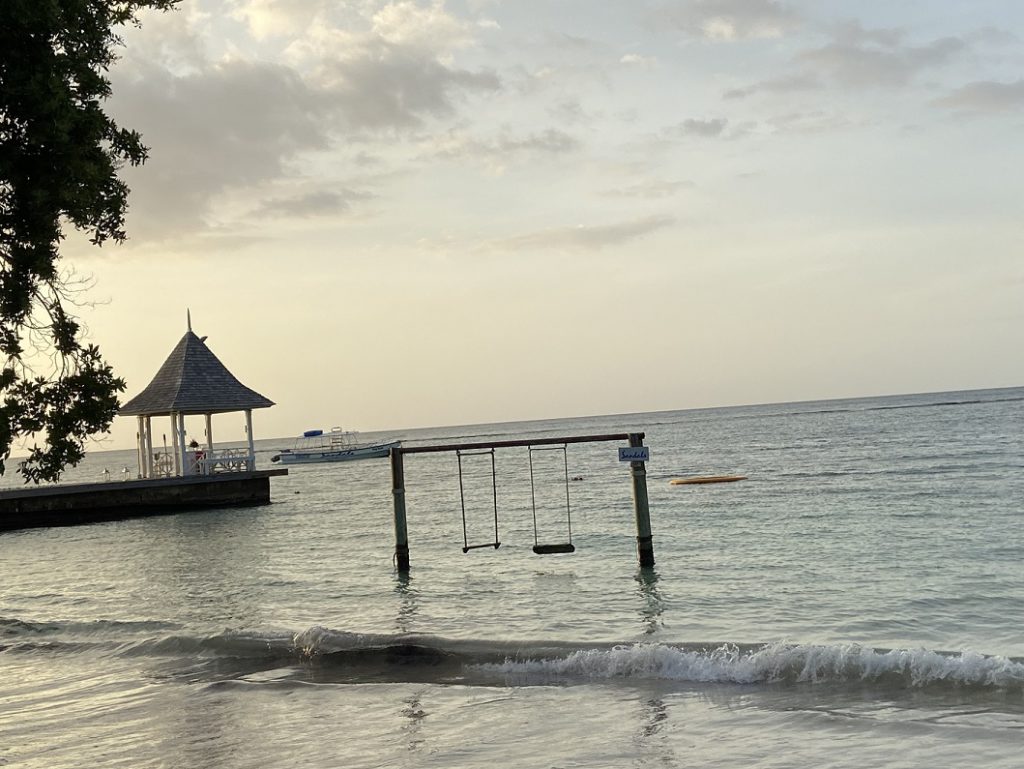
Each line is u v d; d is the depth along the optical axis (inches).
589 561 864.3
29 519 1556.3
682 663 432.1
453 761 329.4
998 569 689.6
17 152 255.1
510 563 877.2
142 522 1556.3
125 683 473.1
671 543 951.6
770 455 2628.0
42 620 673.6
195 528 1429.6
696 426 6619.1
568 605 639.8
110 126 287.4
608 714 377.1
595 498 1611.7
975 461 1856.5
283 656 513.0
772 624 542.3
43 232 265.7
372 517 1488.7
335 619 628.7
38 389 260.5
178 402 1755.7
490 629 566.3
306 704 416.5
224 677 474.9
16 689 474.9
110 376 269.9
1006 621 522.0
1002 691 374.6
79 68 269.7
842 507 1200.2
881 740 325.7
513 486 2122.3
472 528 1229.7
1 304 262.5
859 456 2279.8
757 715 363.6
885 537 897.5
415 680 450.0
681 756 322.0
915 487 1406.3
